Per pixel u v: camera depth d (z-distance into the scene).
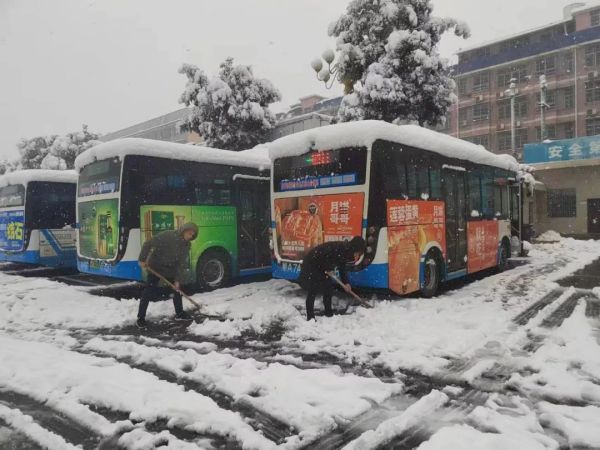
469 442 3.01
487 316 6.30
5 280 10.80
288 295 8.37
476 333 5.45
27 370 4.51
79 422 3.49
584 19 34.53
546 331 5.65
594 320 6.10
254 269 9.97
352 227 7.03
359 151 7.00
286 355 5.02
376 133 6.97
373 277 6.86
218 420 3.38
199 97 21.30
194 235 6.70
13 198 12.52
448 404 3.69
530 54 35.75
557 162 24.03
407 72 15.98
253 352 5.18
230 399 3.85
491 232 10.62
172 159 8.74
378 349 5.03
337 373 4.43
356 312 6.66
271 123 22.47
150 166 8.44
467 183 9.52
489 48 39.38
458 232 9.02
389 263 6.98
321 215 7.45
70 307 7.55
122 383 4.12
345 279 6.47
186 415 3.51
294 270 7.89
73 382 4.20
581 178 24.62
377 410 3.61
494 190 10.98
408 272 7.40
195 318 6.87
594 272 10.95
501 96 37.34
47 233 12.23
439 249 8.26
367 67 16.56
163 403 3.69
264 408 3.62
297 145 7.80
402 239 7.30
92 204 8.94
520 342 5.22
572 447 3.01
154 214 8.41
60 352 5.13
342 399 3.73
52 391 4.00
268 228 10.28
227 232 9.47
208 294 8.52
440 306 6.98
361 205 6.93
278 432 3.29
